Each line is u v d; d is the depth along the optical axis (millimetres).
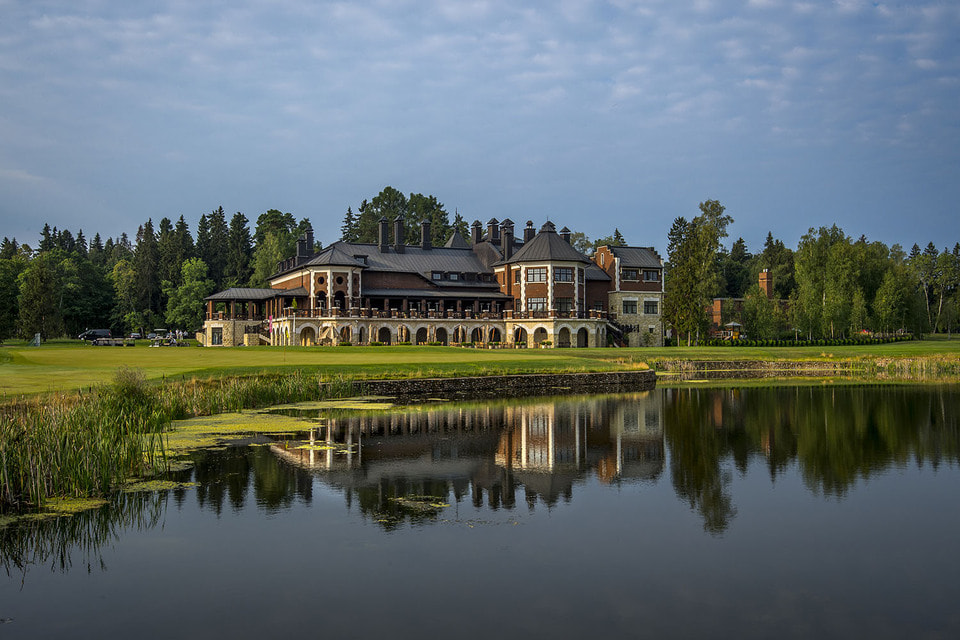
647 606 10656
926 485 18125
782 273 153875
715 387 49438
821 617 10328
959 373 61688
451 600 10828
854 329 94188
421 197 137750
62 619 10234
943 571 12086
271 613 10383
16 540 13508
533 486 17938
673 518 15062
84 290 123625
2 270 105875
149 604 10711
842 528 14414
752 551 13023
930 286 140250
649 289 92375
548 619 10211
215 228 137000
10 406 22281
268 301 88438
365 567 12148
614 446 23969
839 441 25203
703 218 95875
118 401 24734
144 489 17234
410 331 81250
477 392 44156
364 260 85812
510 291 87688
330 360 47469
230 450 22297
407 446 23500
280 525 14422
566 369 49125
